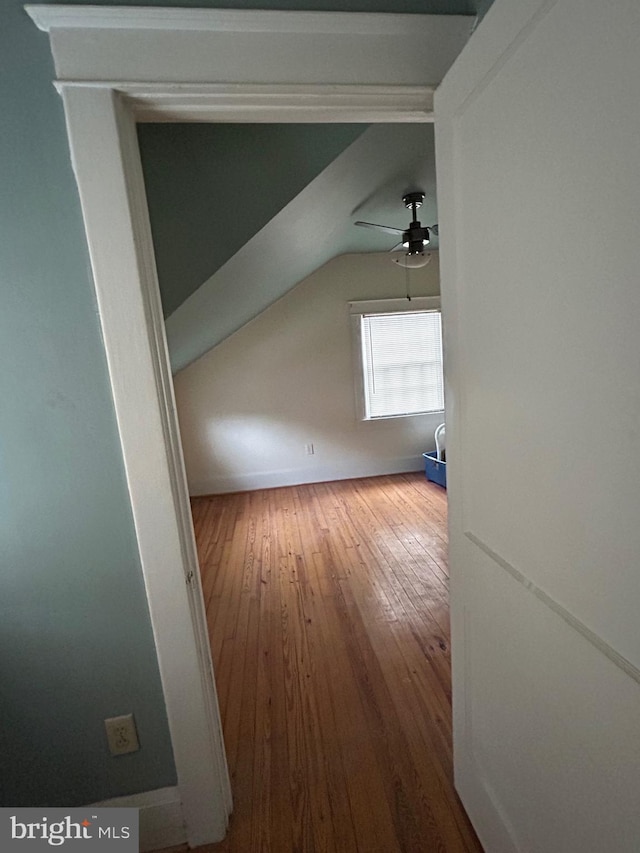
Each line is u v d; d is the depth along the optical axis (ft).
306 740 4.75
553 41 1.90
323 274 13.75
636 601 1.76
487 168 2.53
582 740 2.20
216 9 2.72
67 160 2.76
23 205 2.76
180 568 3.33
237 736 4.85
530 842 2.81
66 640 3.36
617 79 1.59
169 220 5.05
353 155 5.12
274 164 5.04
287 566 8.95
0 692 3.34
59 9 2.55
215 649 6.40
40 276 2.85
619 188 1.63
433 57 3.06
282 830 3.83
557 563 2.26
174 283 5.31
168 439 3.22
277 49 2.86
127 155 2.85
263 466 14.53
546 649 2.44
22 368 2.94
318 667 5.89
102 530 3.24
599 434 1.88
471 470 3.16
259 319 13.74
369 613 7.09
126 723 3.56
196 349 11.55
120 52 2.68
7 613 3.24
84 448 3.11
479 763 3.52
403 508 11.96
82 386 3.02
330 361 14.28
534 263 2.21
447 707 5.10
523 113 2.16
